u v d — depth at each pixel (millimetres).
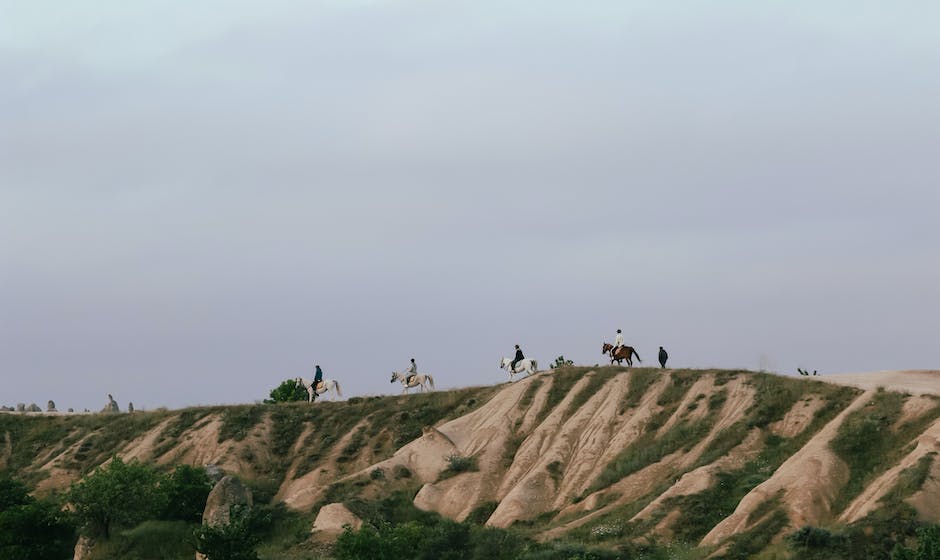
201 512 55344
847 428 50781
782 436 55000
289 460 69188
